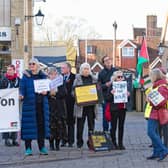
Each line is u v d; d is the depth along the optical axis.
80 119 13.63
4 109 12.41
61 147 14.00
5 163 11.61
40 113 12.52
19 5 32.38
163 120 11.97
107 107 13.55
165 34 33.12
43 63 35.81
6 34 32.34
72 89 13.63
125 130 18.38
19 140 14.48
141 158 12.30
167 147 12.55
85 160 12.11
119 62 74.88
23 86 12.41
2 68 32.38
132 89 27.52
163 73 12.29
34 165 11.55
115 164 11.51
